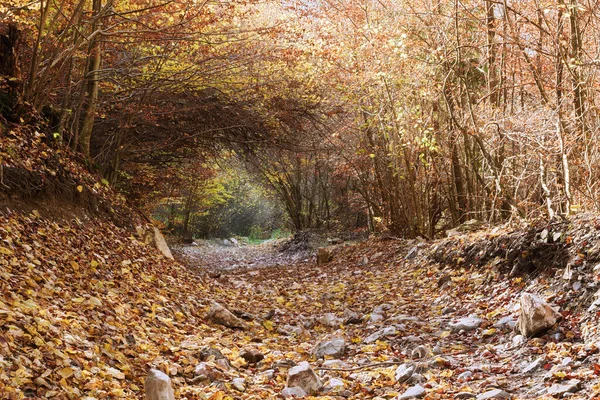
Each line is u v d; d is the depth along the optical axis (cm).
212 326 868
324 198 3391
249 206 4588
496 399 492
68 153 1238
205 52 1462
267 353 715
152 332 720
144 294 880
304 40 1542
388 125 1653
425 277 1133
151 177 2261
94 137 1719
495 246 993
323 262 1752
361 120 1889
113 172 1623
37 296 635
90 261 899
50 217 966
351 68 1583
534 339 646
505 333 722
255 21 1694
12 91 1093
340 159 2352
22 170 965
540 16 1133
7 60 1104
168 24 1319
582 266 764
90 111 1361
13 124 1056
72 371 477
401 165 1766
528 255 890
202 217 4378
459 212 1695
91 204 1151
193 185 3234
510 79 1481
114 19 1379
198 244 3644
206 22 1273
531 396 502
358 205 2775
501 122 1212
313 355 720
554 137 1081
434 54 1327
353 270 1466
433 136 1431
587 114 1077
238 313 968
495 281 922
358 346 761
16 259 705
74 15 1109
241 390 562
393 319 873
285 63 1652
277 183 3438
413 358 670
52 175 1047
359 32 1515
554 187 1238
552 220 901
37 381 442
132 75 1412
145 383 478
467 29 1480
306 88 1791
